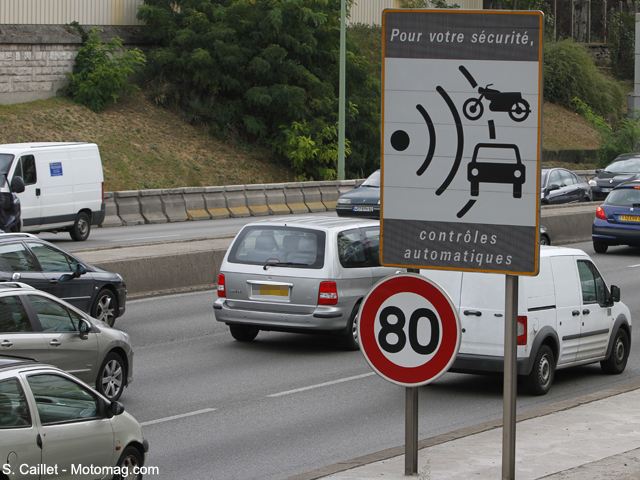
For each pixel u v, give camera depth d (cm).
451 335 1042
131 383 1853
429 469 1173
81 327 1595
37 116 5975
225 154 6781
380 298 1062
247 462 1335
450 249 1073
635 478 1136
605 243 4153
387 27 1074
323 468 1247
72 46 6494
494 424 1506
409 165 1079
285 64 7119
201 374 1942
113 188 5625
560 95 10744
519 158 1049
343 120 6297
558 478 1162
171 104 6919
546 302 1792
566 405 1634
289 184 5822
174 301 2830
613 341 2002
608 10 13400
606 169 6197
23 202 3675
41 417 1037
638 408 1606
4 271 2028
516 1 11581
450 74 1062
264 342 2312
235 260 2209
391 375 1061
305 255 2148
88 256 2917
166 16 6981
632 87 12181
